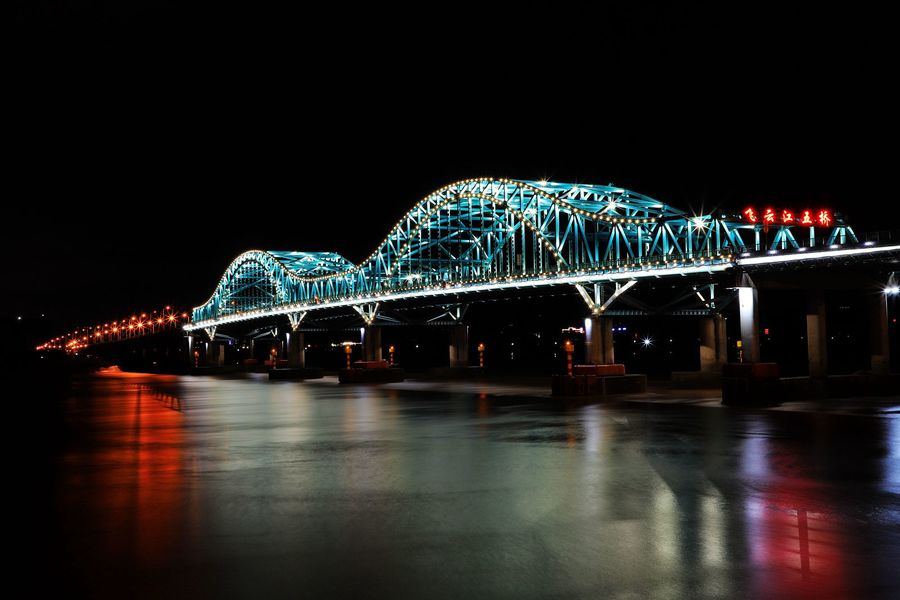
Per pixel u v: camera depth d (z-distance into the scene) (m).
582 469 24.48
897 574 13.11
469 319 154.75
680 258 62.25
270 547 15.35
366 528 16.84
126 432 39.81
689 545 15.06
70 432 40.06
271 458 28.64
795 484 21.47
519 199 92.00
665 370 128.75
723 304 76.56
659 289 75.69
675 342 185.00
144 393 84.19
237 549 15.23
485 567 13.77
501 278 82.38
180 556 14.76
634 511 18.16
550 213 82.88
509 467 25.17
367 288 121.75
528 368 144.12
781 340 153.62
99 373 197.25
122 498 20.80
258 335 195.00
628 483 21.86
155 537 16.30
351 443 33.12
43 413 54.69
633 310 74.88
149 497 20.91
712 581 12.80
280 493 21.22
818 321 54.91
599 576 13.15
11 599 12.40
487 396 65.06
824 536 15.68
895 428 35.00
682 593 12.23
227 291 196.75
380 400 63.00
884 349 56.50
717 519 17.27
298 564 14.12
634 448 29.41
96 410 57.41
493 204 95.44
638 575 13.19
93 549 15.36
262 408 56.75
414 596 12.28
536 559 14.23
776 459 26.06
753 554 14.38
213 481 23.45
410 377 110.31
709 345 77.19
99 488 22.45
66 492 21.84
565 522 17.12
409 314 112.38
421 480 22.97
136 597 12.43
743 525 16.67
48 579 13.41
